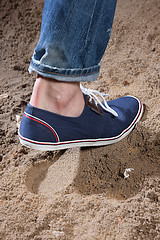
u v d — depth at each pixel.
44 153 1.39
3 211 1.14
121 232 1.04
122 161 1.31
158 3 2.19
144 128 1.43
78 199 1.16
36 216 1.12
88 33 0.99
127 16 2.16
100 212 1.11
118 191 1.19
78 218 1.10
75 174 1.28
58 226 1.08
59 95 1.15
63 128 1.23
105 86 1.75
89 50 1.03
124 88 1.71
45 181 1.29
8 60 2.00
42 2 2.42
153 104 1.55
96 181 1.24
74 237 1.04
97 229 1.05
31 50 2.06
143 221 1.06
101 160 1.33
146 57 1.86
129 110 1.45
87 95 1.29
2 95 1.72
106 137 1.35
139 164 1.28
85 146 1.40
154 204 1.11
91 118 1.28
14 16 2.32
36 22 2.25
